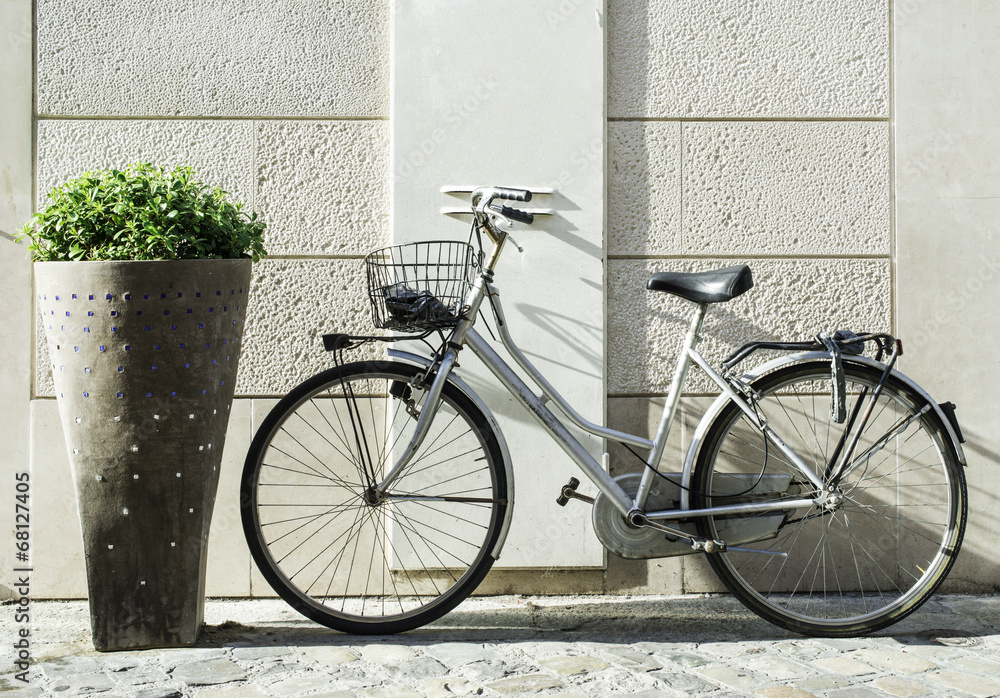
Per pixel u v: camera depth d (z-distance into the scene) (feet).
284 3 10.98
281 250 11.06
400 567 10.94
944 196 11.18
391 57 10.85
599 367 10.91
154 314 8.64
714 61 11.11
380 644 9.41
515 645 9.41
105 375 8.66
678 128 11.12
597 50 10.84
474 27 10.78
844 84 11.15
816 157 11.18
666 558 11.19
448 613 10.48
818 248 11.20
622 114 11.10
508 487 9.73
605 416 11.09
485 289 9.37
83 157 10.93
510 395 10.86
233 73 10.98
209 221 9.02
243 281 9.35
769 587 11.25
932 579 9.77
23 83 10.85
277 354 11.06
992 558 11.25
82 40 10.87
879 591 11.11
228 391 9.30
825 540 11.21
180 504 8.99
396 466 9.53
